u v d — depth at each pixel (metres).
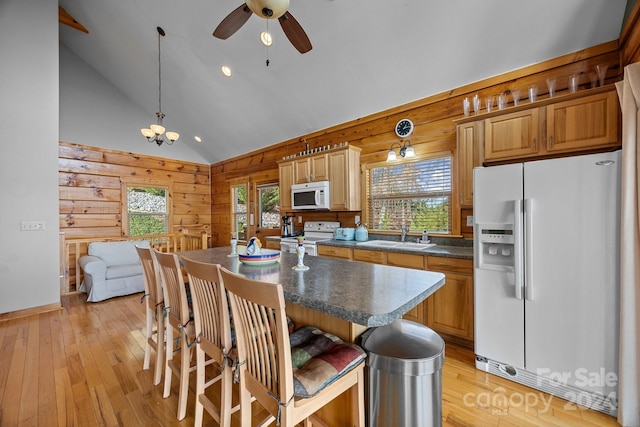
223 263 1.94
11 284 3.13
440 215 3.11
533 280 1.83
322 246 3.47
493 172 1.99
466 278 2.37
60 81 4.67
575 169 1.68
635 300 1.48
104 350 2.41
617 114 1.80
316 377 1.02
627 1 1.87
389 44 2.68
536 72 2.40
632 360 1.50
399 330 1.40
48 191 3.35
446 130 2.97
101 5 3.71
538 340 1.83
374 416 1.20
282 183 4.42
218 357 1.31
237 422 1.60
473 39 2.41
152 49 4.01
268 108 4.19
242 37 3.16
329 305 1.06
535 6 2.08
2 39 3.08
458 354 2.31
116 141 5.24
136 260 4.49
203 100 4.63
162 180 5.84
